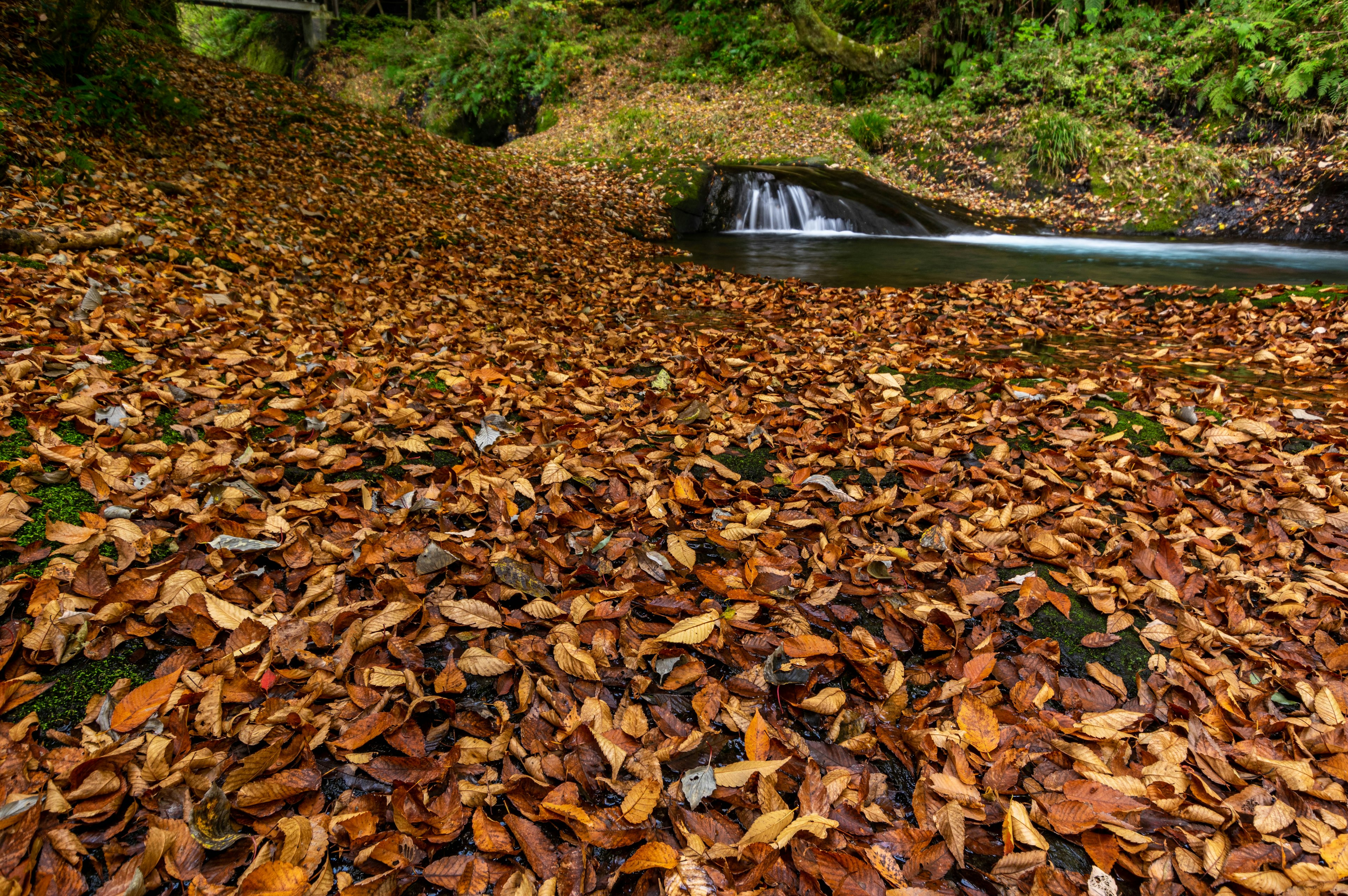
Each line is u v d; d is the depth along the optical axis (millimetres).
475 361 3725
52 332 3090
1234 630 1946
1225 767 1519
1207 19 11914
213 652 1649
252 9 22172
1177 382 3879
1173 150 11227
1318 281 6840
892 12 15539
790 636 1837
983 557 2164
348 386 3215
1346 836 1366
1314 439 3100
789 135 13789
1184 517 2426
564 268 7258
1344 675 1800
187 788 1308
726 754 1553
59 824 1229
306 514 2170
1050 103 12617
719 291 6863
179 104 8156
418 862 1274
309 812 1334
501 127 20094
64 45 6984
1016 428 3154
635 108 16094
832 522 2332
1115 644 1942
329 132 9805
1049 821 1407
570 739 1520
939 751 1555
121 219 5023
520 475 2488
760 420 3156
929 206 11742
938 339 4902
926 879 1290
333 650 1716
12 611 1700
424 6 25609
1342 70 10172
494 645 1771
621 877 1288
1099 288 6746
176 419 2668
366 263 6156
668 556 2102
